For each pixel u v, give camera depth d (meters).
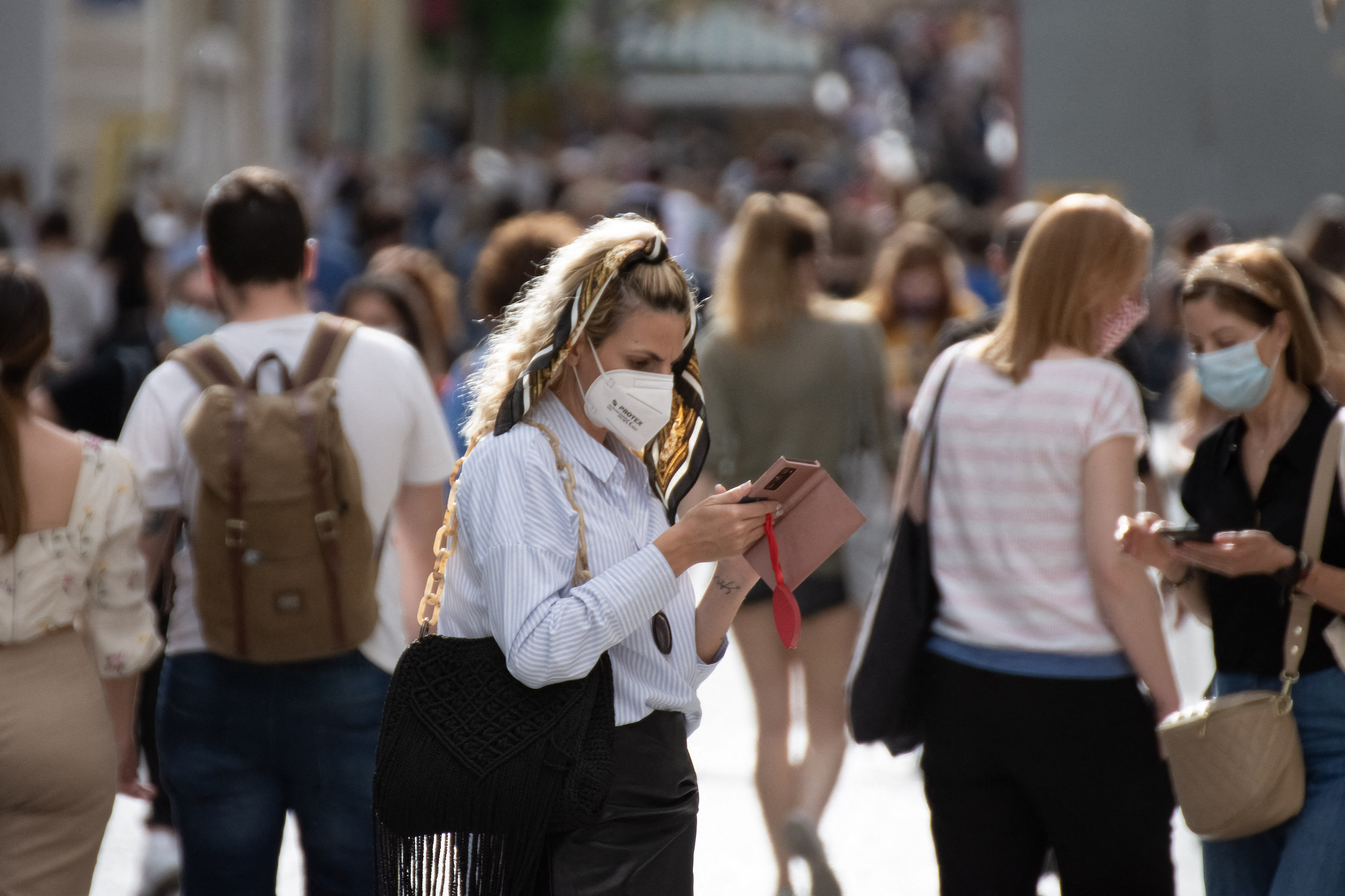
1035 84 37.09
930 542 13.59
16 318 12.16
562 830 10.10
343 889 13.20
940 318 23.81
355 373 13.25
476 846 10.05
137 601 12.91
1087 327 13.20
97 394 19.83
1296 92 35.53
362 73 117.44
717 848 20.30
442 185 85.31
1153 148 36.53
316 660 12.94
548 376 10.15
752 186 72.94
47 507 12.25
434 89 142.12
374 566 13.15
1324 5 19.06
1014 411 13.09
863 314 18.84
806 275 18.61
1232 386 12.62
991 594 13.20
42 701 12.10
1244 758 12.13
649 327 10.06
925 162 95.50
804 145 117.31
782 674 18.33
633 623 9.84
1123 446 12.90
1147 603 12.76
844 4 184.25
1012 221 17.78
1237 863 12.90
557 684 10.05
